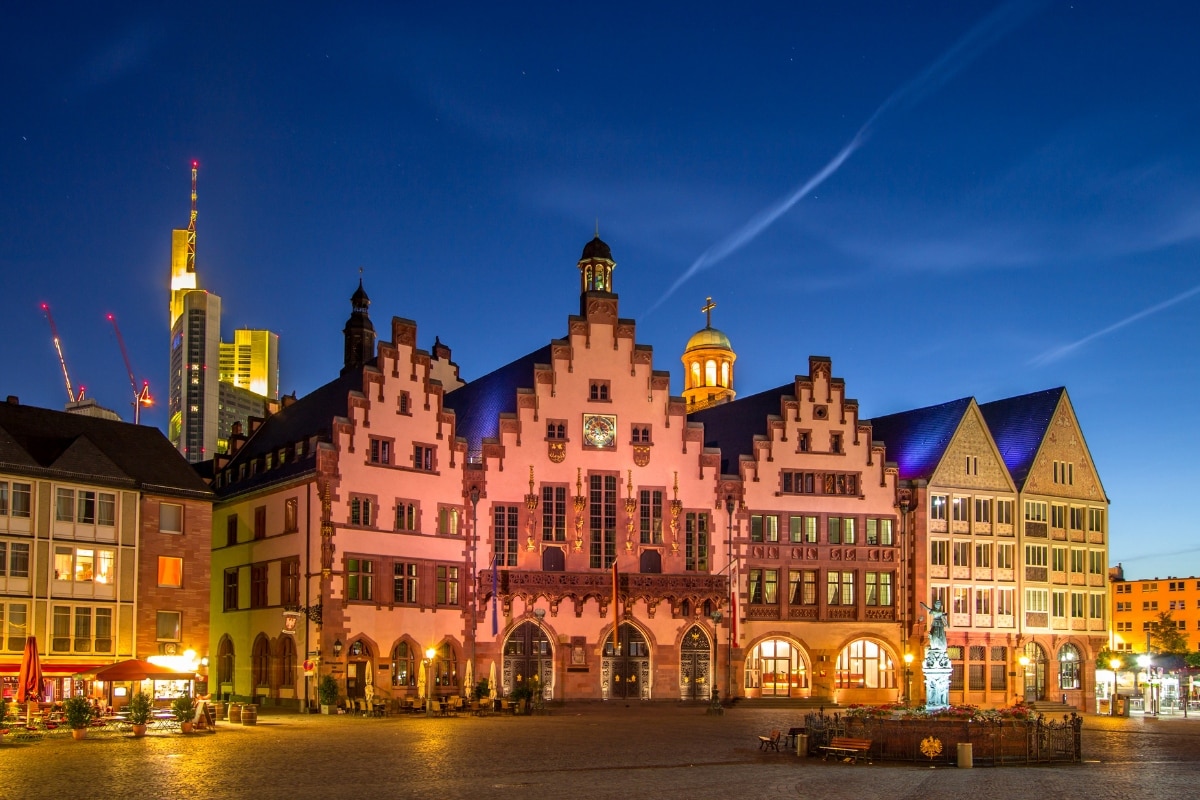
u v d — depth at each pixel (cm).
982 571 8850
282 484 7631
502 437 8031
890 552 8594
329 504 7225
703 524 8312
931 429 9212
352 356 9088
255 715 5753
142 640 6738
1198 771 4234
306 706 7019
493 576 7631
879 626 8519
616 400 8269
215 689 8150
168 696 6650
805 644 8350
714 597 8112
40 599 6384
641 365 8356
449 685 7675
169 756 4206
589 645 7962
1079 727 4575
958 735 4344
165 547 6912
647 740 5138
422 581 7606
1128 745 5416
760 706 7875
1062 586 9219
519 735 5241
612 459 8212
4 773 3706
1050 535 9212
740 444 8856
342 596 7206
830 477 8588
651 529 8212
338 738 4966
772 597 8369
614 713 7144
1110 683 9438
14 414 6850
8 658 6222
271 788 3409
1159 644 18075
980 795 3500
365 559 7350
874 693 7794
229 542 8231
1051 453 9338
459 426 8906
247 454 8812
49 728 5162
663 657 8062
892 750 4375
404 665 7481
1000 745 4388
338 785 3491
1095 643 9319
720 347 11844
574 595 7881
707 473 8350
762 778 3819
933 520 8738
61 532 6512
